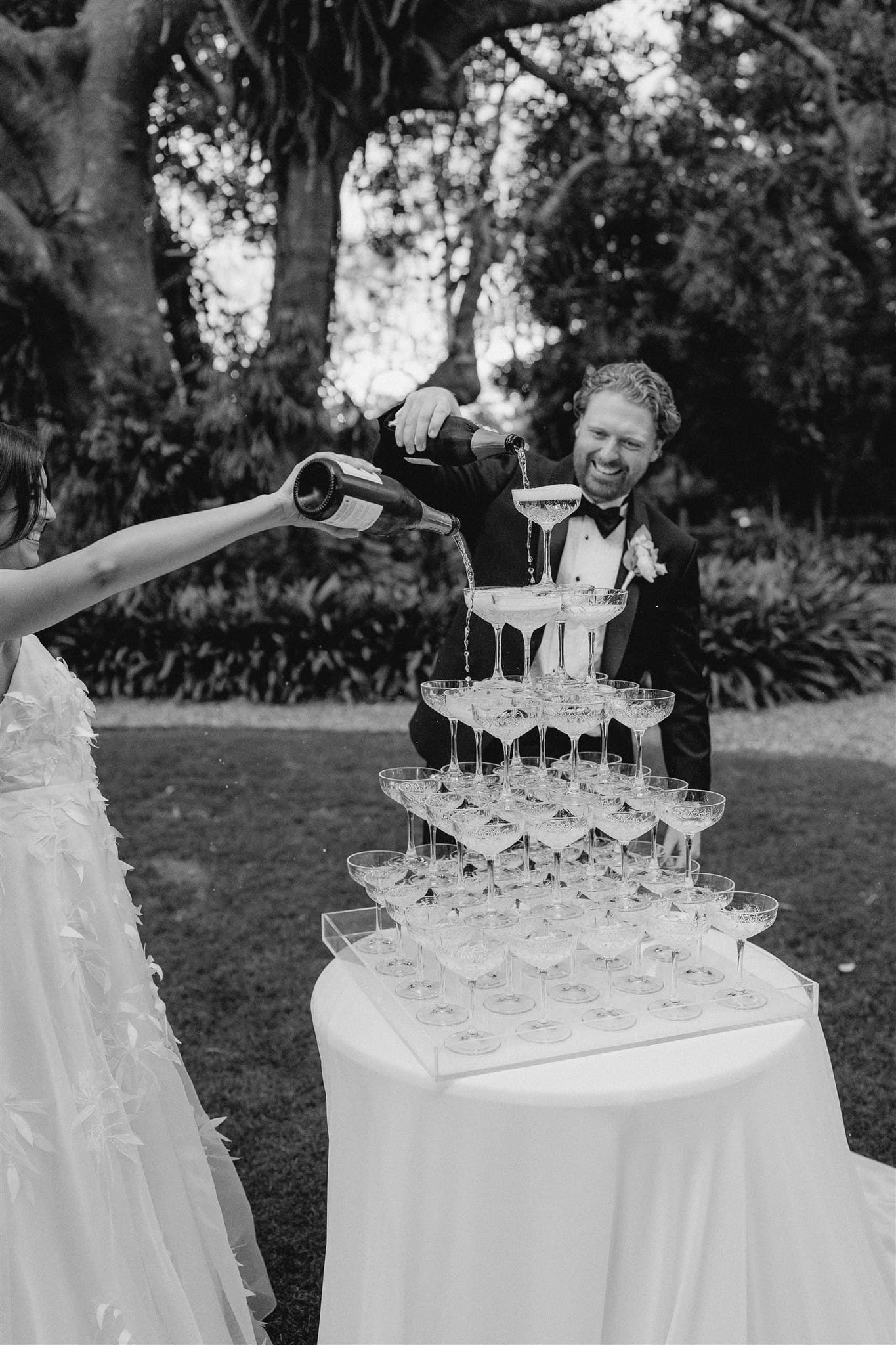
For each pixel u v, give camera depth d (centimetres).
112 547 165
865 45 1290
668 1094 169
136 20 1104
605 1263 170
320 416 1173
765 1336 182
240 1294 212
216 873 590
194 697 1059
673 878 205
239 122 1108
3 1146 176
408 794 194
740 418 1681
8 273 1116
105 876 203
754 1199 180
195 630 1091
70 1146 182
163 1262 188
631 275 1598
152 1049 201
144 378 1192
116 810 695
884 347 1681
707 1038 183
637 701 207
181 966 475
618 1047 178
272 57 1034
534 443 1628
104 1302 178
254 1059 390
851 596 1233
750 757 864
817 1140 188
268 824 670
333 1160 193
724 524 1708
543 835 183
